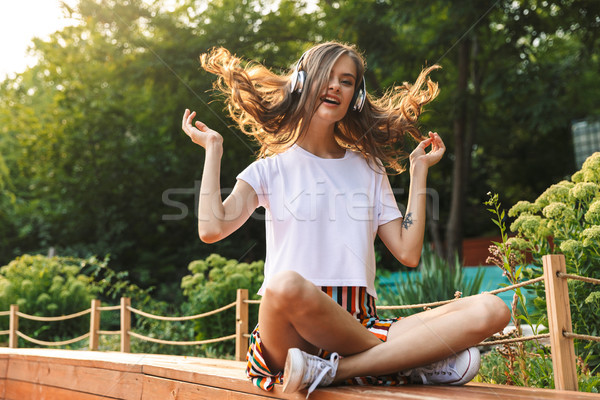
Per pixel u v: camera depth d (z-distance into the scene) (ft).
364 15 30.07
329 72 5.42
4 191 38.81
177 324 18.43
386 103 6.57
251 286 17.51
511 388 4.96
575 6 29.71
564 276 5.92
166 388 6.51
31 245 39.01
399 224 5.57
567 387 5.76
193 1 34.32
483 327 4.67
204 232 4.91
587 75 36.42
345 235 5.15
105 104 37.45
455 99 31.35
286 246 5.16
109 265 34.32
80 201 36.40
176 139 35.19
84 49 35.76
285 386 4.40
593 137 35.68
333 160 5.51
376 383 4.92
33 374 9.20
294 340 4.64
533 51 32.22
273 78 6.00
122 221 35.76
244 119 6.40
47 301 19.72
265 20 33.45
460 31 29.19
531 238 9.27
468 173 38.63
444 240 39.11
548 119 31.04
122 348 13.80
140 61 31.76
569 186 9.82
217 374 5.76
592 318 8.70
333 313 4.42
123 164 36.37
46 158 37.73
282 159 5.52
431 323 4.75
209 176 5.07
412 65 31.22
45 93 43.68
